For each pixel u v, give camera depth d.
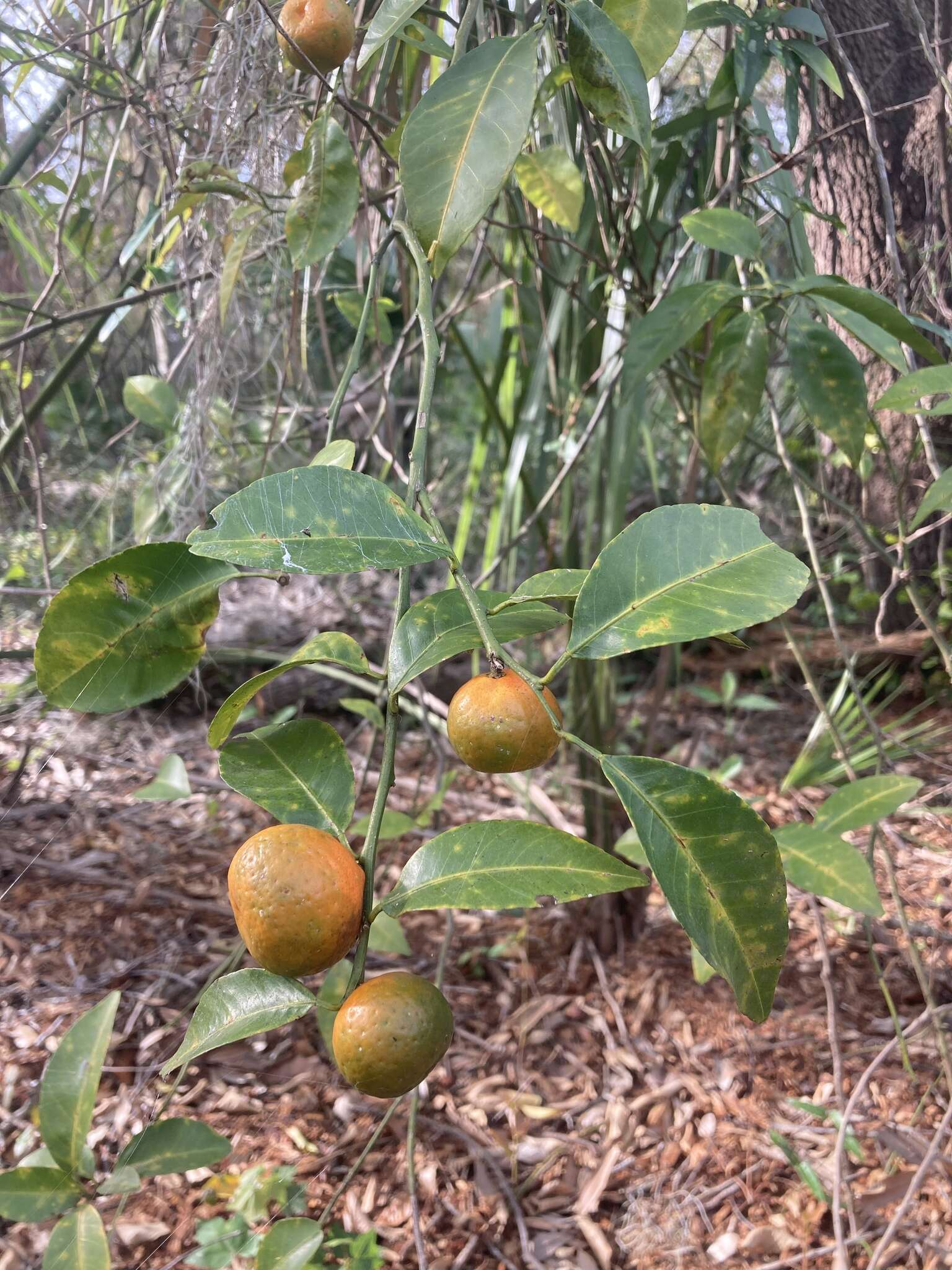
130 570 0.47
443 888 0.40
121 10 0.97
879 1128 1.04
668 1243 0.94
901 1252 0.90
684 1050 1.17
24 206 1.22
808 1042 1.17
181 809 1.64
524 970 1.30
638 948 1.34
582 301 1.03
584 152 0.95
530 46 0.53
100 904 1.37
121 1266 0.88
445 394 2.54
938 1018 0.92
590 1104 1.11
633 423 1.10
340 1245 0.92
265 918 0.36
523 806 1.62
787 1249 0.92
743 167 0.96
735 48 0.76
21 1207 0.68
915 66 0.99
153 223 1.00
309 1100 1.10
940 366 0.66
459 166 0.52
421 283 0.58
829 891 0.70
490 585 1.39
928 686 1.95
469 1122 1.08
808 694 2.10
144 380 1.17
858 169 1.04
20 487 1.64
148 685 0.49
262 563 0.38
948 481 0.65
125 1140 1.02
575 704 1.24
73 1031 0.74
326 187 0.68
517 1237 0.95
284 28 0.60
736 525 0.41
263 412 1.43
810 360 0.76
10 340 1.03
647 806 0.39
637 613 0.40
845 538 1.94
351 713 2.00
